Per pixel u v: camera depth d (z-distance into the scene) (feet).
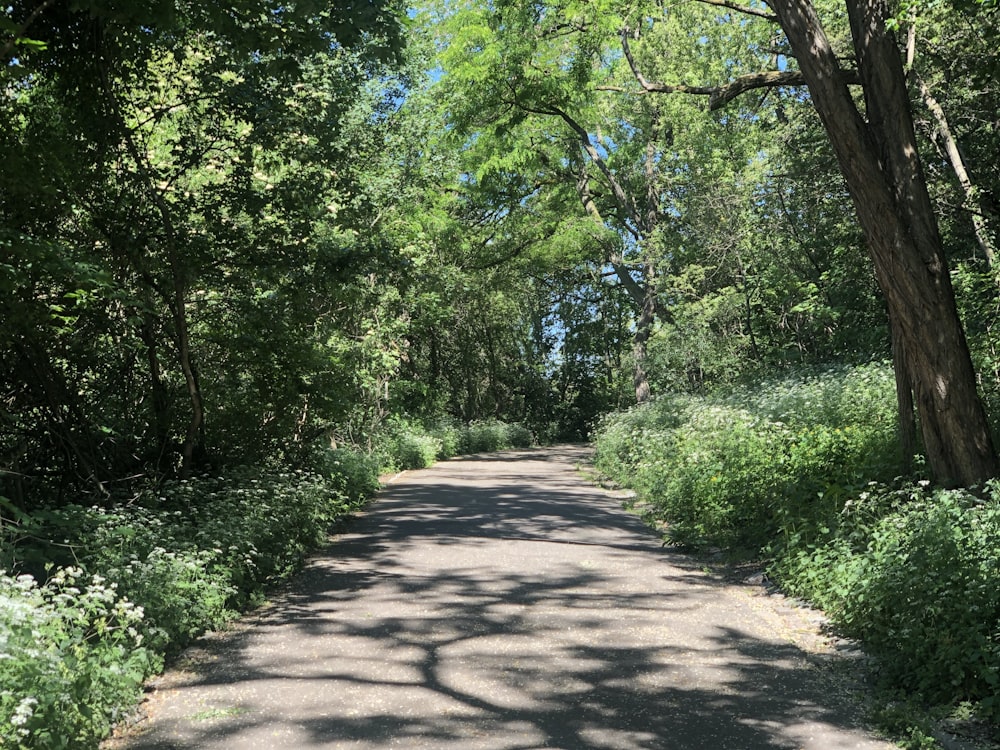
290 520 35.91
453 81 92.17
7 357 32.94
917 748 16.31
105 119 34.91
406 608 27.89
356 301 48.44
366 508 55.57
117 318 36.78
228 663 21.91
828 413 49.08
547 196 132.26
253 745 16.53
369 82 72.49
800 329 85.92
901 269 30.09
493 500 60.34
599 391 194.08
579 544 41.04
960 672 17.87
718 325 88.84
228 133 38.65
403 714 18.19
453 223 110.73
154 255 37.55
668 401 83.82
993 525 22.71
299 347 42.65
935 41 51.55
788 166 75.20
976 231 52.34
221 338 41.47
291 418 48.16
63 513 24.85
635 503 56.85
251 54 36.99
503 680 20.49
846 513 29.37
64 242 34.60
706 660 22.07
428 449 103.96
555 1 83.71
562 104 98.22
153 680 20.57
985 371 45.47
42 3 29.60
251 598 28.22
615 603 28.55
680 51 91.09
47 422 34.96
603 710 18.45
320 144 39.73
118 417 39.60
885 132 30.68
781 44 83.25
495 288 146.30
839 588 24.84
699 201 88.07
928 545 22.39
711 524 39.73
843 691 19.65
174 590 23.25
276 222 40.06
